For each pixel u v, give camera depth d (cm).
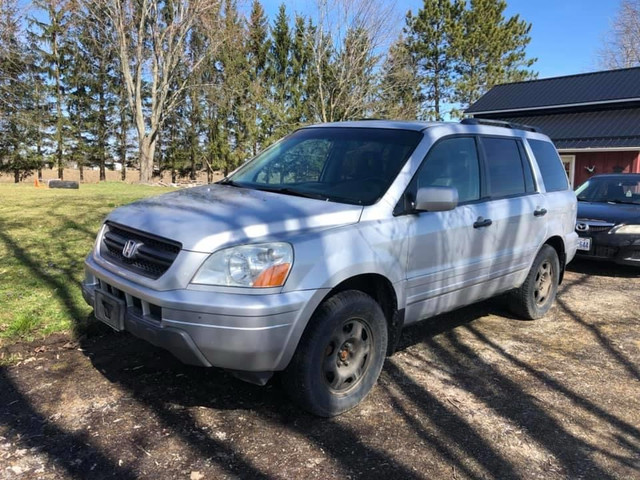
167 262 303
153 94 3053
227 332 285
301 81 3206
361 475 278
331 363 330
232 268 292
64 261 629
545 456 303
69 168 3750
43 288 521
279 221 316
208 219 317
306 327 315
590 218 791
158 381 372
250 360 292
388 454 298
